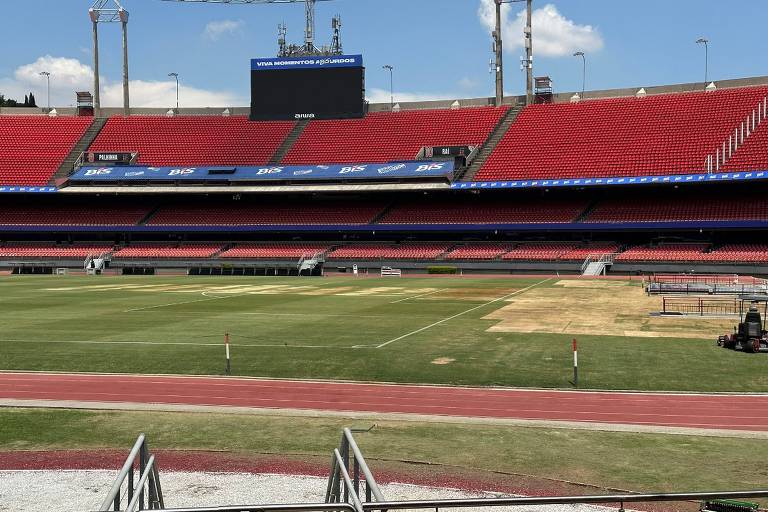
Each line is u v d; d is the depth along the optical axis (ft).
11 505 45.14
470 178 282.56
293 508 27.58
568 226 265.54
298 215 300.20
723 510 42.78
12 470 51.67
